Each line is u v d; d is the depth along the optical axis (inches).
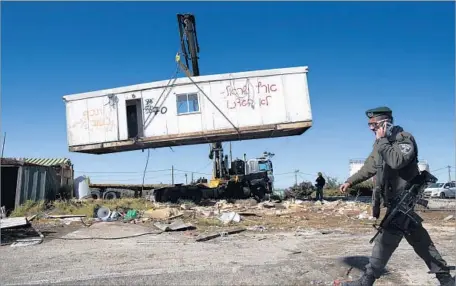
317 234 374.6
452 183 1317.7
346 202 776.3
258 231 403.5
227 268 226.8
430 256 162.9
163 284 197.6
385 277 202.2
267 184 964.6
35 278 215.6
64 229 428.1
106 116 807.7
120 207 631.8
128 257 269.6
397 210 156.0
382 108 159.3
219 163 985.5
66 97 826.2
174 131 786.8
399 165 149.3
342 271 214.2
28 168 736.3
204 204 778.2
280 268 222.4
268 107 777.6
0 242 338.0
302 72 783.7
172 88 794.8
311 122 772.0
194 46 938.7
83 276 217.3
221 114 780.0
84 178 987.9
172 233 394.3
